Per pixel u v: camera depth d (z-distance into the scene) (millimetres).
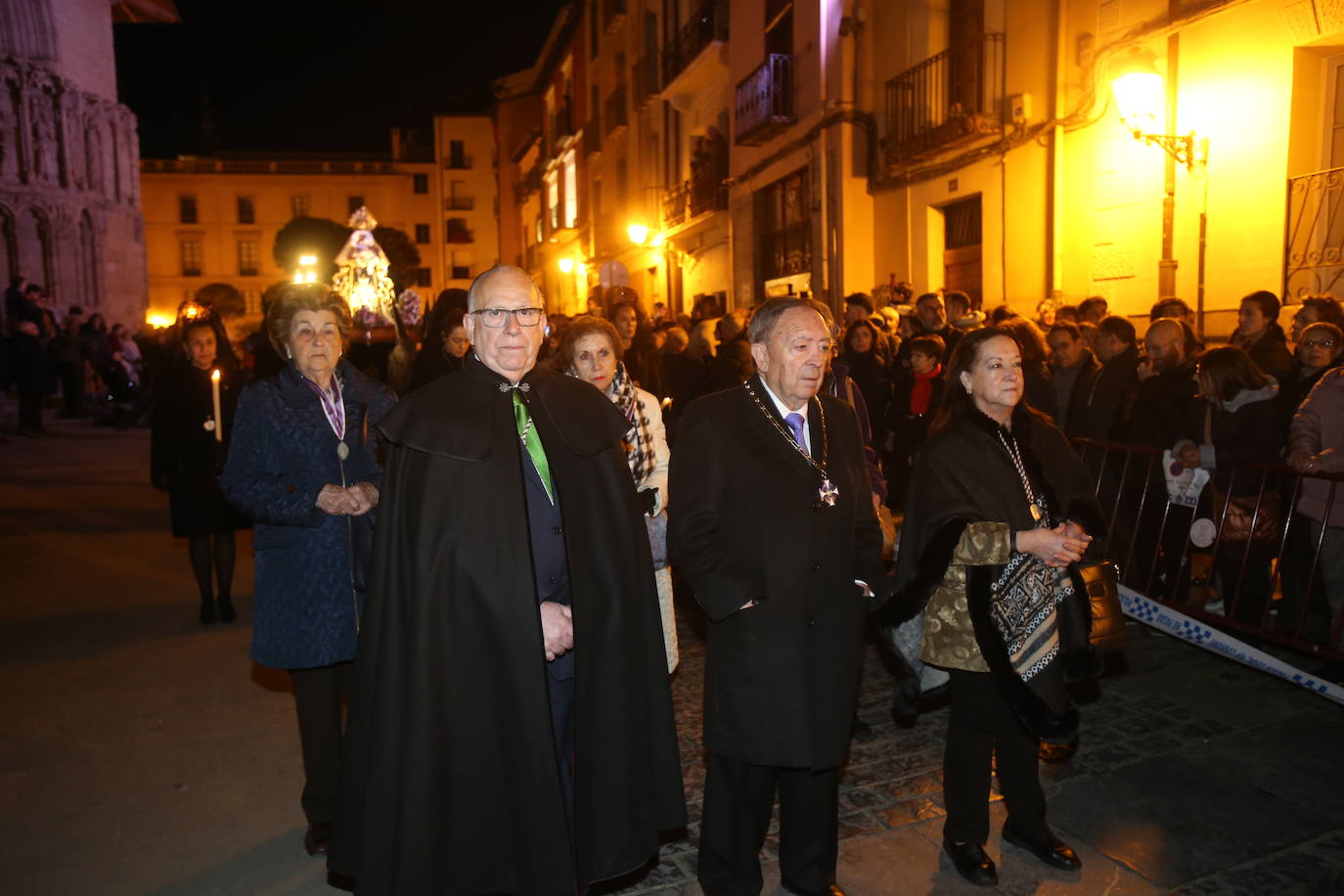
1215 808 3418
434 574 2463
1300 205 6918
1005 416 3014
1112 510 5438
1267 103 7090
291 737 4195
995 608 2838
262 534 3201
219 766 3912
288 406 3168
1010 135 9602
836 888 2898
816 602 2688
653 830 2734
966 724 3000
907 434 7109
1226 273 7457
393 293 10992
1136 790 3549
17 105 22328
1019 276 9633
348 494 3061
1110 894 2943
